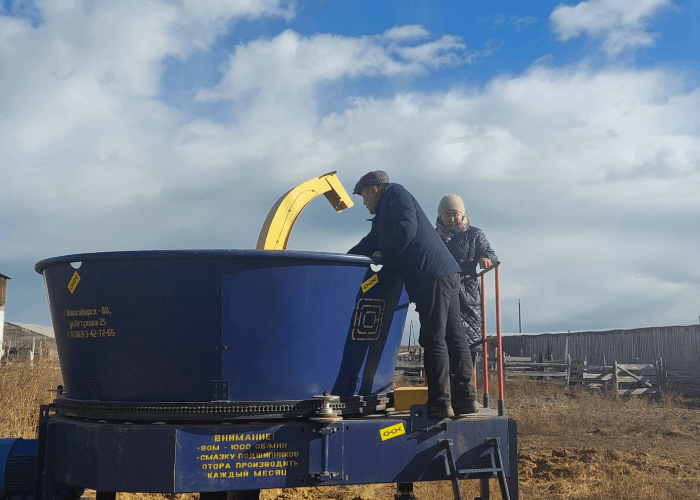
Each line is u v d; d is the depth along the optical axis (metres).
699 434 11.59
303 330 3.56
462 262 5.16
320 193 5.34
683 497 6.84
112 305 3.50
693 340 25.09
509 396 19.20
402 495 4.89
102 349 3.54
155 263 3.43
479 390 15.21
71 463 3.49
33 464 3.76
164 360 3.43
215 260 3.41
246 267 3.44
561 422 12.60
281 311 3.50
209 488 3.30
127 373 3.48
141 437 3.30
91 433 3.40
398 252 3.82
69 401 3.69
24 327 39.28
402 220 3.84
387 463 3.60
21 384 10.38
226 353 3.43
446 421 3.74
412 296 3.92
